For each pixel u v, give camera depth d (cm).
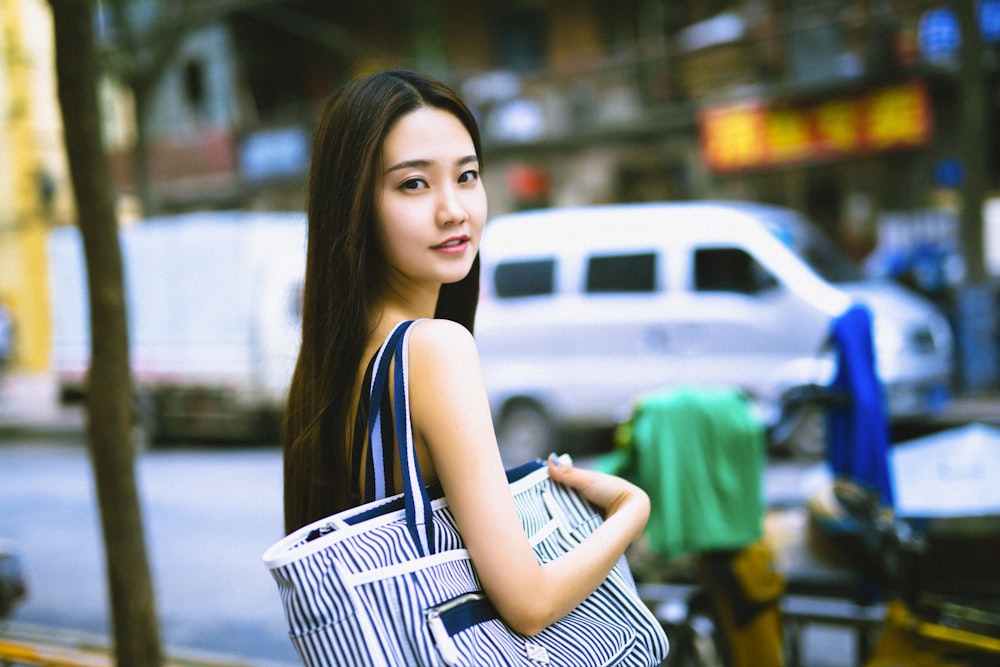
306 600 94
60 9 226
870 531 247
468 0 1661
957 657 232
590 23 1559
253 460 893
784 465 687
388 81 116
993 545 266
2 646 232
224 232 956
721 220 710
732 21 1355
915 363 683
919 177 1223
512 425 765
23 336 1805
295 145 1717
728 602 250
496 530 99
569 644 105
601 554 109
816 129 1260
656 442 248
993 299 854
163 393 995
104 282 238
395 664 94
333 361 116
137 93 1310
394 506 103
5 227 1797
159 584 511
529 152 1541
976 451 299
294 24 1773
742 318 683
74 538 632
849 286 730
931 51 1170
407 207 113
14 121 1689
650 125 1421
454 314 138
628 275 727
